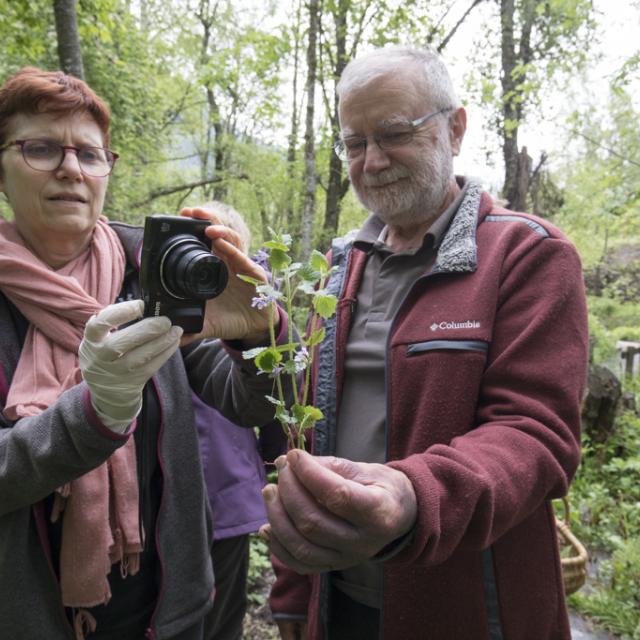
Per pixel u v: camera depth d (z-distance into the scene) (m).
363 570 1.54
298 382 1.55
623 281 18.44
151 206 12.16
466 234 1.45
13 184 1.40
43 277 1.36
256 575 3.37
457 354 1.34
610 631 3.28
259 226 13.78
